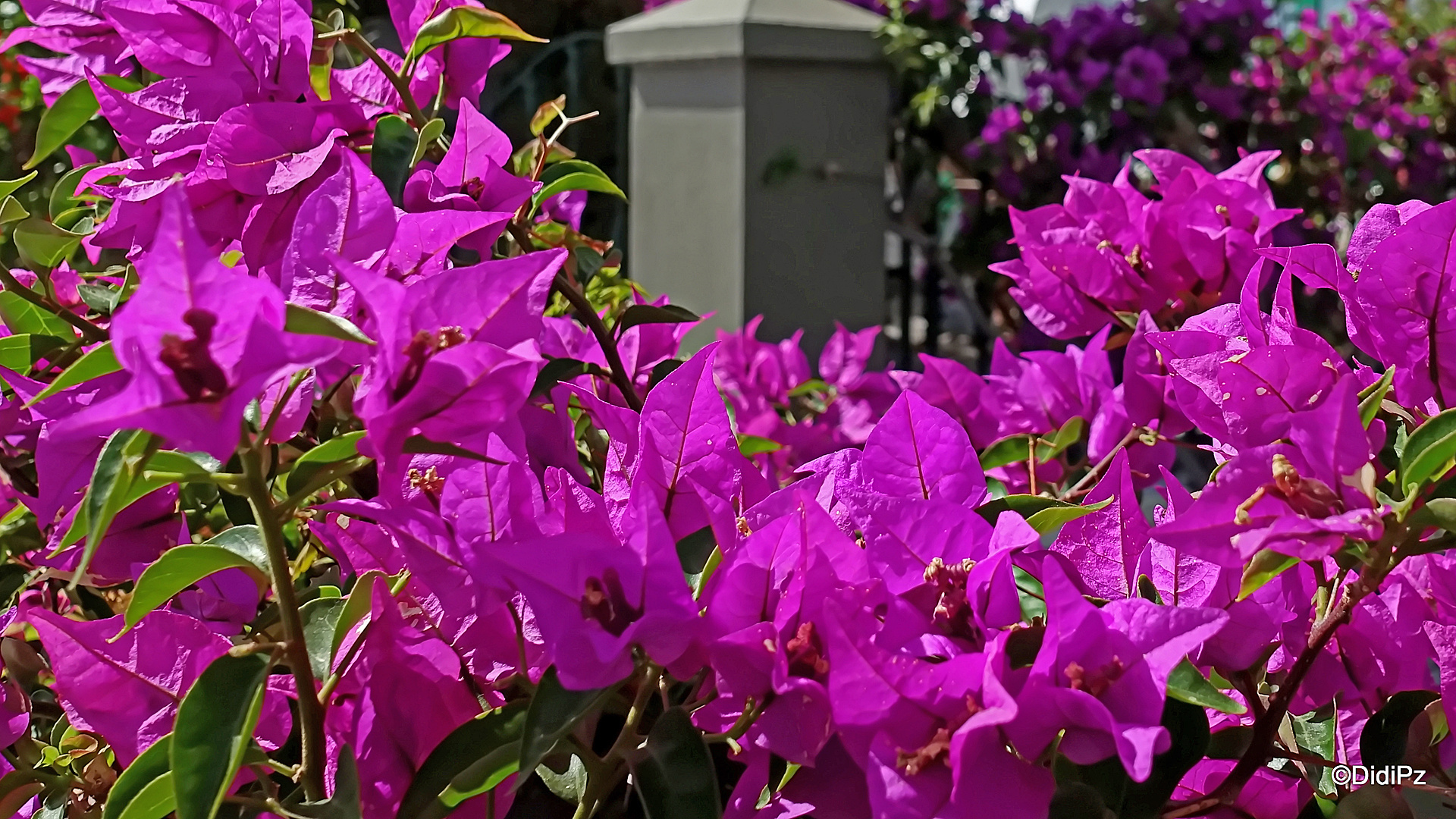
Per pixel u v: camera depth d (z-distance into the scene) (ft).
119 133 2.79
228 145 2.65
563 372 2.85
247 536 2.26
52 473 2.55
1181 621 1.82
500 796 2.14
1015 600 2.02
